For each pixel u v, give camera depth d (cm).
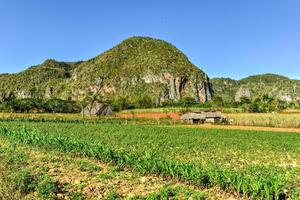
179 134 5775
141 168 2250
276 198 1664
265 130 7275
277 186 1661
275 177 1736
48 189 1727
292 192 1748
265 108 12812
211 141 4675
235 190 1827
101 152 2741
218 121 10325
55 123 8162
